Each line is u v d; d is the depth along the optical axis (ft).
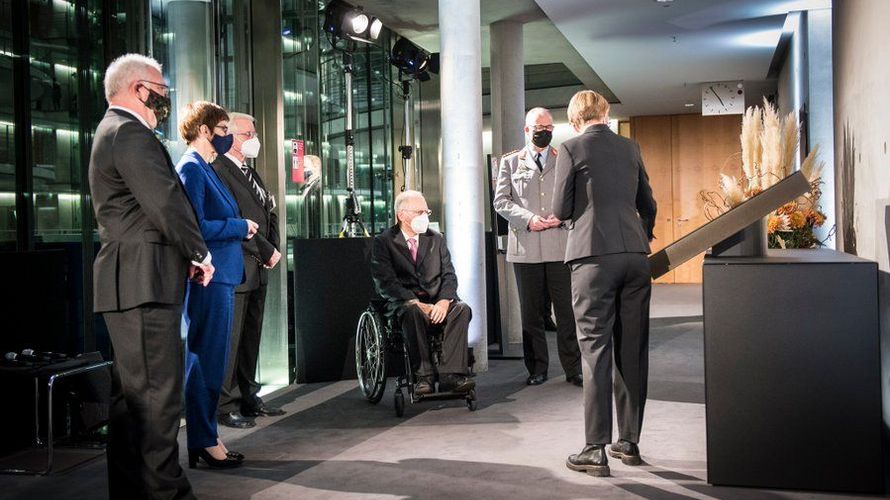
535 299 17.76
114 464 9.34
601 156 10.97
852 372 9.93
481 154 20.76
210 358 11.63
